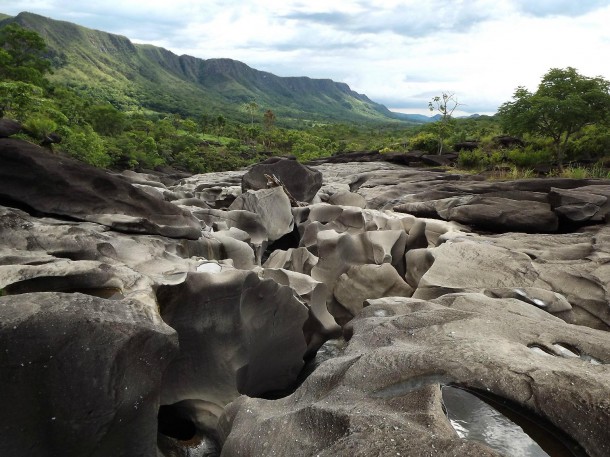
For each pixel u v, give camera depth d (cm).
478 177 2708
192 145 8262
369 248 1489
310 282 1155
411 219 1662
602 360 576
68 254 832
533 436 403
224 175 3603
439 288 1068
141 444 530
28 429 450
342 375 524
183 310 784
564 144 3138
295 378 1052
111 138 6681
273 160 2603
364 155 4919
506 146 4034
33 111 3775
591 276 1024
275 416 496
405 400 440
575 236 1333
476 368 477
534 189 1925
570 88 3062
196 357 805
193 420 791
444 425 390
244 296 877
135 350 517
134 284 695
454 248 1238
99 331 492
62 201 1056
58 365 464
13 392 443
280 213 1980
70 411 469
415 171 3098
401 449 355
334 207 2008
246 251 1319
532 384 443
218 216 1756
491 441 395
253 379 946
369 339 647
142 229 1067
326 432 423
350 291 1368
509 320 670
